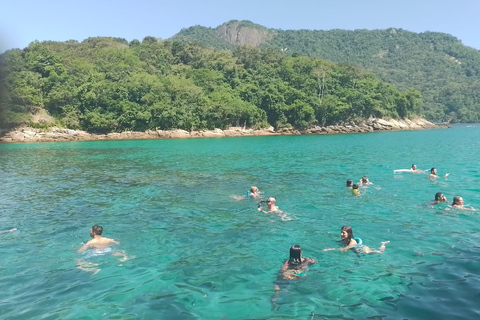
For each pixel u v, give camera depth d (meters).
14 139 57.50
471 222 10.16
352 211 11.62
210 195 14.54
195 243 8.73
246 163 25.56
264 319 5.22
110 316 5.36
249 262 7.48
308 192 14.80
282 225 10.17
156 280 6.64
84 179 19.25
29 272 7.10
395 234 9.18
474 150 32.09
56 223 10.68
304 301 5.76
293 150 36.12
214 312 5.45
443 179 17.20
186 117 68.44
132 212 11.91
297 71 92.50
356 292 6.04
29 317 5.36
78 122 65.31
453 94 145.50
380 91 91.94
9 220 11.06
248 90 78.94
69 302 5.82
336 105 81.12
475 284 6.25
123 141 58.53
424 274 6.72
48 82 68.56
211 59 101.31
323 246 8.40
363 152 32.56
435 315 5.25
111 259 7.75
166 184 17.20
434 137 54.50
